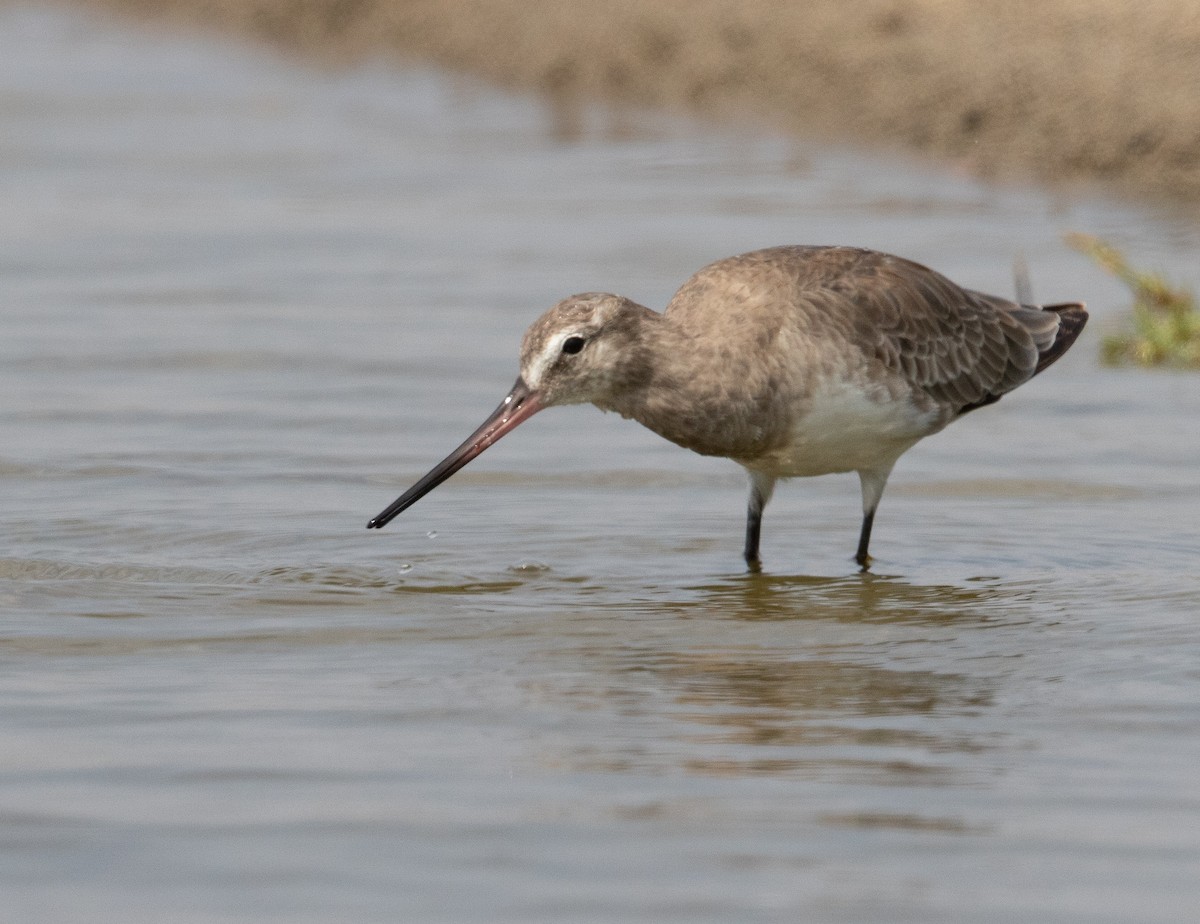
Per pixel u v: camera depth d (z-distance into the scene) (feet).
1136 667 35.47
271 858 26.53
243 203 87.86
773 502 48.91
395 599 40.55
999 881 25.75
